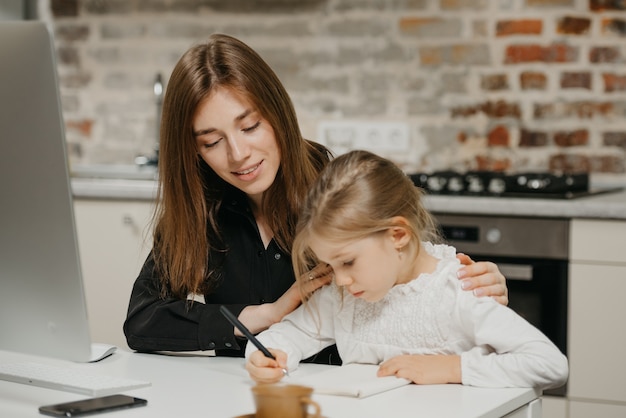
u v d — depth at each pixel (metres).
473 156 3.63
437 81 3.65
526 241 3.02
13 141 1.35
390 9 3.67
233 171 1.74
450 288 1.60
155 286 1.89
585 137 3.54
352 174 1.54
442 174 3.37
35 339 1.45
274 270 1.92
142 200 3.40
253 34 3.80
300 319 1.72
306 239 1.54
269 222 1.87
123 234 3.44
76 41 3.99
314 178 1.85
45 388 1.51
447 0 3.60
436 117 3.66
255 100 1.70
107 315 3.48
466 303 1.56
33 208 1.37
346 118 3.75
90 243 3.47
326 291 1.71
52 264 1.38
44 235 1.37
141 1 3.91
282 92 1.78
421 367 1.51
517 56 3.56
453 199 3.07
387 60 3.69
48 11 4.00
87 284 3.49
